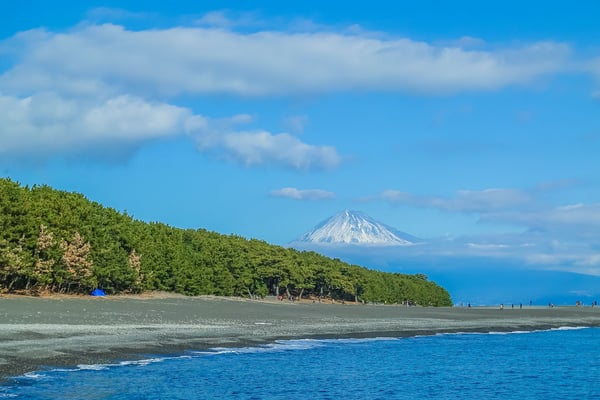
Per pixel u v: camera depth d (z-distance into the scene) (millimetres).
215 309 92062
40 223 89188
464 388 42000
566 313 153875
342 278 188125
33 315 59969
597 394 41031
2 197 85250
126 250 111562
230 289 142250
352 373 45125
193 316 76312
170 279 120625
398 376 45406
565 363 56000
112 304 83875
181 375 39438
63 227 94562
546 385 44250
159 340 51781
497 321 109375
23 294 85938
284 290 178500
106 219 107000
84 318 61781
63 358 40125
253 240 174500
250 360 47562
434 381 44188
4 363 36781
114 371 38469
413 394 39062
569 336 86812
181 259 124938
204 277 130875
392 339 70750
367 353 56875
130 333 53438
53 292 92875
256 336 61562
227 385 37688
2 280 84875
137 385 35250
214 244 143875
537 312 154125
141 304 88750
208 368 42625
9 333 46156
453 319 108438
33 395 30484
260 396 35469
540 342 76188
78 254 94688
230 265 146000
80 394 31531
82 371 37375
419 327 86375
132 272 105812
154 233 123812
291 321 81062
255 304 116250
